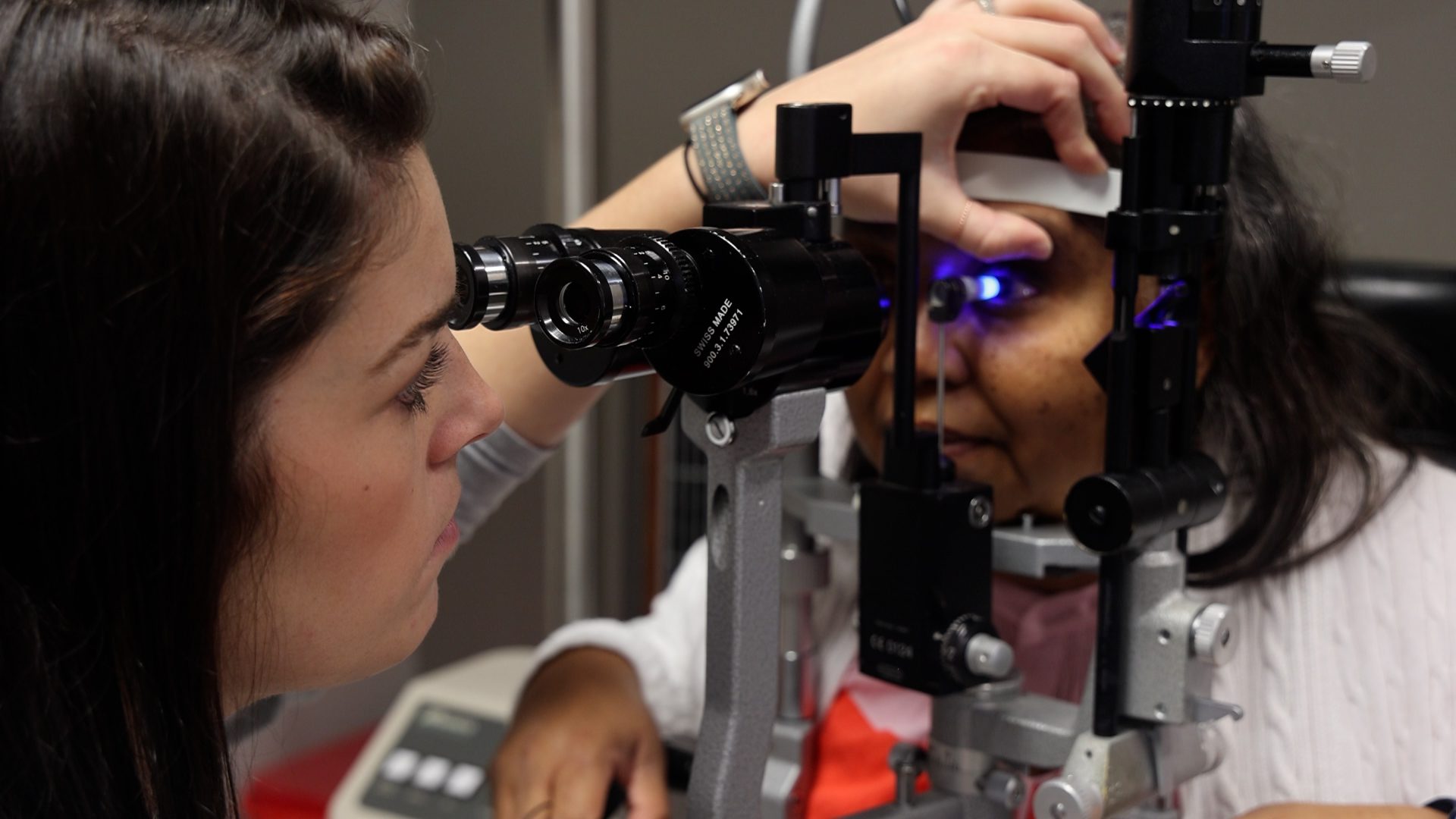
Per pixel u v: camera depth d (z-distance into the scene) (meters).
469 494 0.88
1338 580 0.84
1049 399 0.76
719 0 1.31
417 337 0.49
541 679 0.98
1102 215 0.73
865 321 0.57
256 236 0.43
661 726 1.01
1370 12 1.18
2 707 0.45
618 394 1.39
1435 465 0.93
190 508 0.44
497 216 1.47
